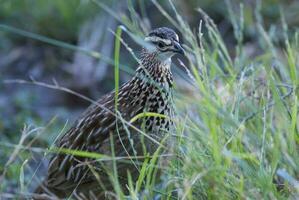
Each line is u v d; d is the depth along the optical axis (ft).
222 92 36.09
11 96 55.93
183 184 30.89
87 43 57.82
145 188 31.48
